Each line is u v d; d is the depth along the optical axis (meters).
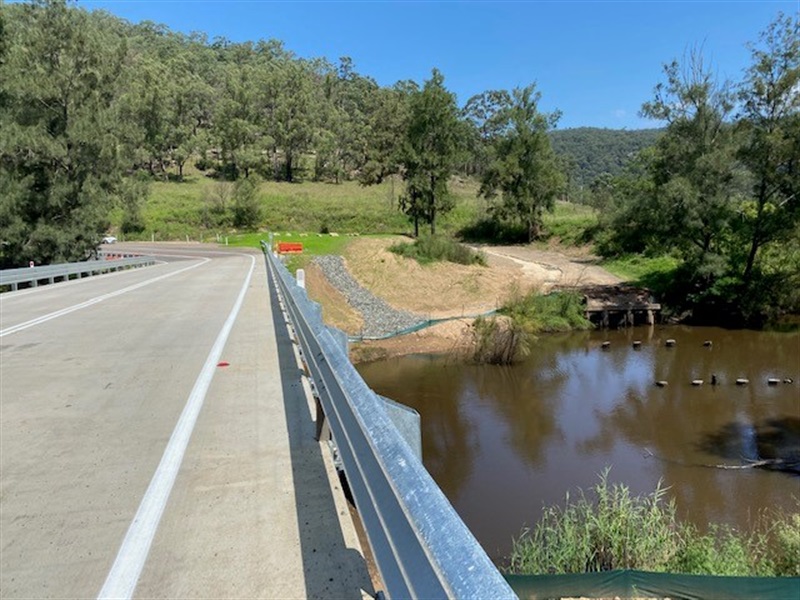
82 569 2.61
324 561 2.63
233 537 2.87
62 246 30.89
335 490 3.41
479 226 58.59
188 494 3.38
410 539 1.41
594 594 4.61
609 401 16.83
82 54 32.38
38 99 31.00
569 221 52.97
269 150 93.56
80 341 8.64
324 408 3.35
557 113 51.34
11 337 9.12
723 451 12.86
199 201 68.31
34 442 4.36
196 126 100.88
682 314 29.30
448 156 47.69
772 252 29.48
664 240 30.17
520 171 51.00
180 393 5.66
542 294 30.08
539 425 14.93
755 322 27.97
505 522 9.71
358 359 21.69
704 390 17.67
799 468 11.75
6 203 28.62
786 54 25.97
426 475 1.52
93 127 31.59
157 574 2.55
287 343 8.19
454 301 30.55
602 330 27.44
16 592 2.42
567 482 11.45
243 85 95.06
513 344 21.41
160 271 25.77
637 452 12.98
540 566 6.57
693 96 28.44
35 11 31.62
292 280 8.96
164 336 8.94
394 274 33.47
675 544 6.91
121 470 3.78
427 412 16.17
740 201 28.78
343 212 66.06
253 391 5.68
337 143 97.25
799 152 25.50
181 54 131.50
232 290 16.27
